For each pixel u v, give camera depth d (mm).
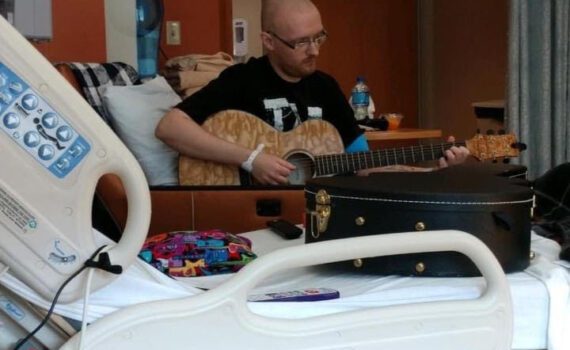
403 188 1136
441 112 4633
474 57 4281
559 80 2686
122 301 874
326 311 963
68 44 2875
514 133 2699
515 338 1084
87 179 787
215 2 3648
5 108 750
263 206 1874
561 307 1090
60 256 791
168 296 892
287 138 2250
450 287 1036
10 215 769
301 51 2238
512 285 1084
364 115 3609
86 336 822
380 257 1119
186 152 2150
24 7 1743
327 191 1178
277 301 961
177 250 1208
